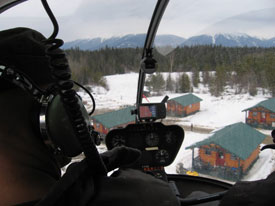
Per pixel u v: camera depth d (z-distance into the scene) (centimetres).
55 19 42
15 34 53
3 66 49
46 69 55
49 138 52
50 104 52
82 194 42
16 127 49
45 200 37
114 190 46
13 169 46
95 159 48
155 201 46
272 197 40
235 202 44
